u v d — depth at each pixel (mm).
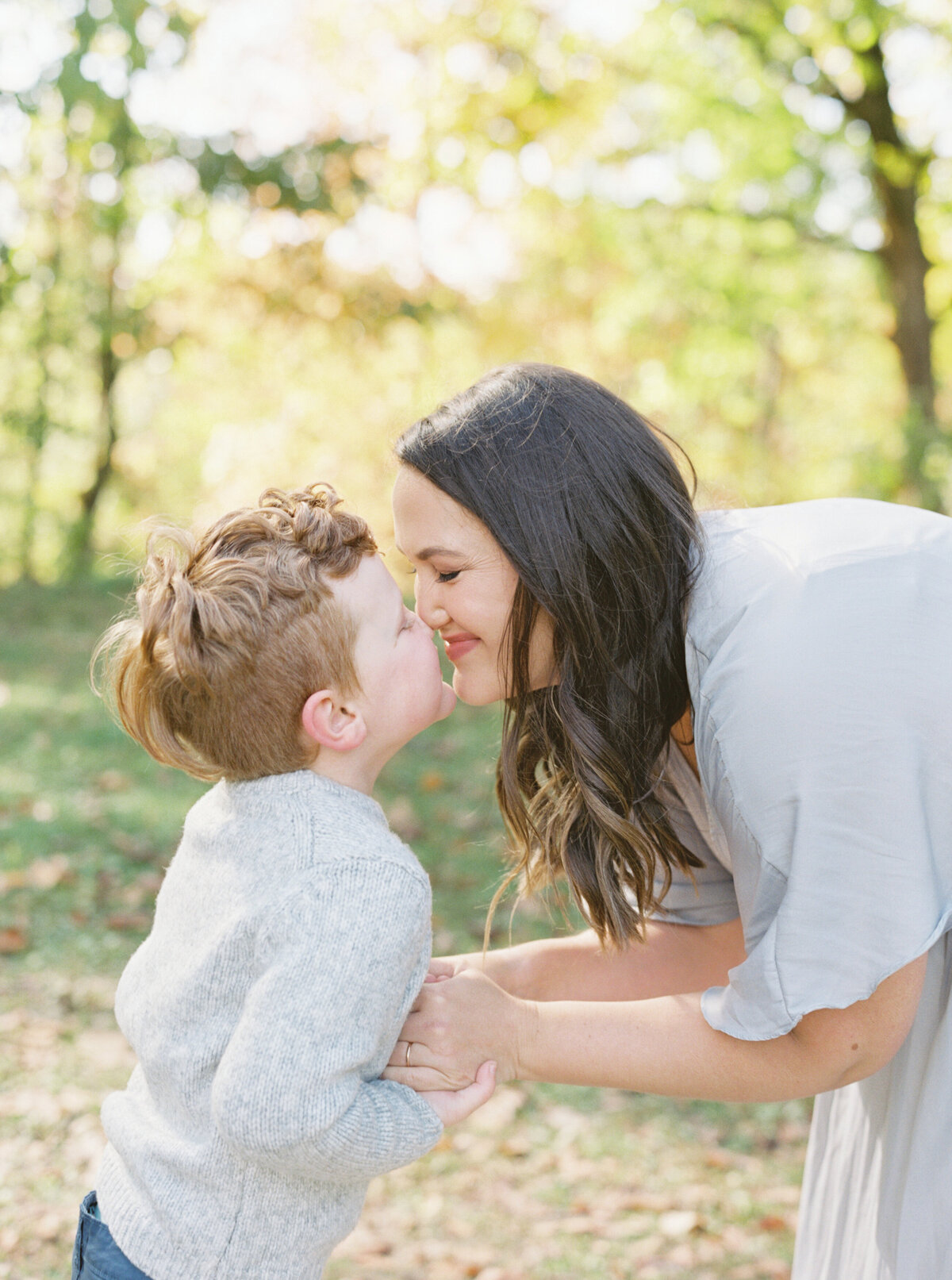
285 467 14273
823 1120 1930
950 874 1415
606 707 1603
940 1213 1574
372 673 1627
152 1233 1482
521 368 1671
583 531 1529
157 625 1585
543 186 13055
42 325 15344
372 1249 2902
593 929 1799
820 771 1372
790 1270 2893
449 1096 1529
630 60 12320
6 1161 3045
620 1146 3451
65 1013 3826
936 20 10906
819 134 11781
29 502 17938
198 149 12086
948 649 1402
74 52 10969
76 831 5367
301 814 1539
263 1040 1382
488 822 6039
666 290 13797
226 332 14898
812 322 15258
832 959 1390
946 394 13719
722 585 1515
